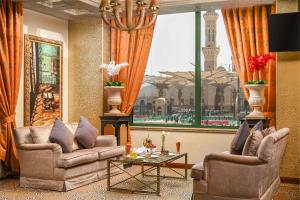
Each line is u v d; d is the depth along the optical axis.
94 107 7.32
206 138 6.78
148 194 4.94
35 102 6.60
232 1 6.10
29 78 6.47
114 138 6.46
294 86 5.64
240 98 6.72
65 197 4.75
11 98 5.89
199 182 4.33
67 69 7.53
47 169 5.14
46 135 5.53
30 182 5.27
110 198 4.72
